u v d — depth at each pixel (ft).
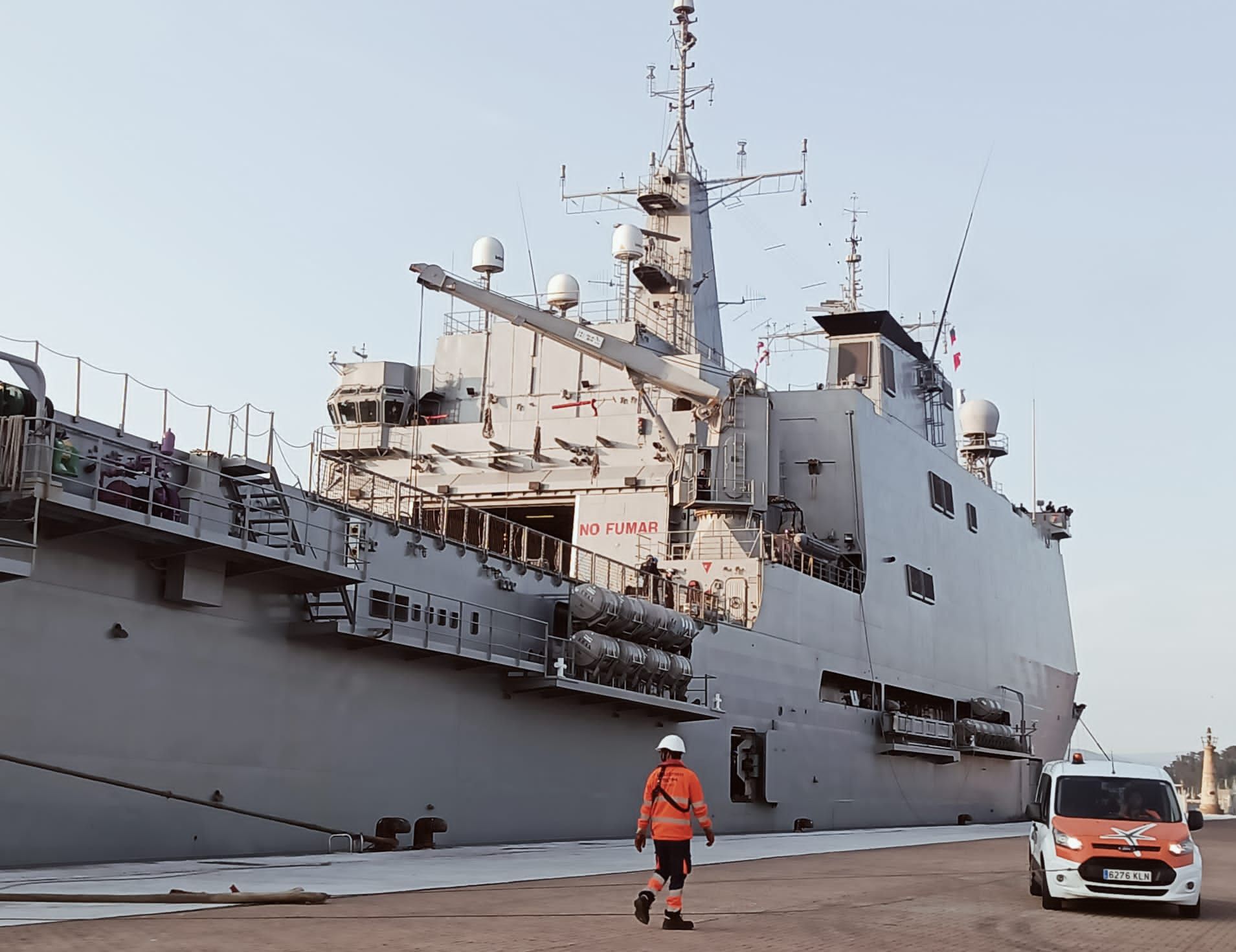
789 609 127.34
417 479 137.49
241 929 39.96
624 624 100.63
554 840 98.37
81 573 65.82
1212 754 272.31
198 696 71.51
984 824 166.30
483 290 123.34
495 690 93.81
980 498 178.19
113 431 69.92
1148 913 57.72
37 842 62.59
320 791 78.79
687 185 149.69
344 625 77.71
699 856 87.15
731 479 126.41
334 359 143.43
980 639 171.63
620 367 125.49
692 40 153.58
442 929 41.91
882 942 44.01
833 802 132.57
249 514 73.46
